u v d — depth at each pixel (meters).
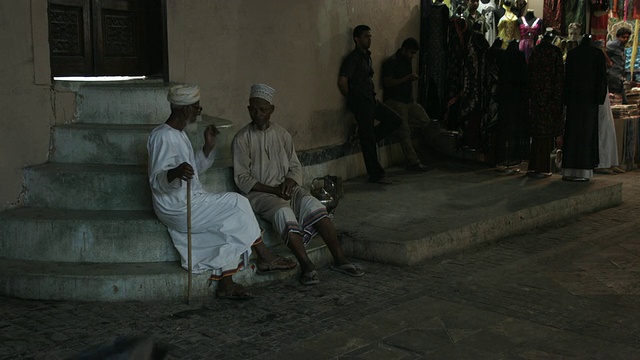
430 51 10.01
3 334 4.37
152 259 5.28
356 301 5.04
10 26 5.61
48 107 6.00
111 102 6.26
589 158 8.45
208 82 7.07
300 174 5.90
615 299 5.12
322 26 8.34
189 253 4.95
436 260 6.02
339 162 8.59
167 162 4.89
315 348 4.21
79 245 5.24
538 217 7.20
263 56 7.62
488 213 6.88
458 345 4.26
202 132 6.20
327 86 8.49
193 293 5.06
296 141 8.12
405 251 5.80
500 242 6.66
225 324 4.59
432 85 10.05
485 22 10.54
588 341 4.34
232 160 5.93
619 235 6.96
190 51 6.88
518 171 9.16
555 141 10.11
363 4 8.97
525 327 4.56
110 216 5.38
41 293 4.97
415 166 9.23
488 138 9.38
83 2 6.52
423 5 9.99
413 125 9.41
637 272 5.77
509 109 8.98
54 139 6.05
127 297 4.96
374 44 9.20
